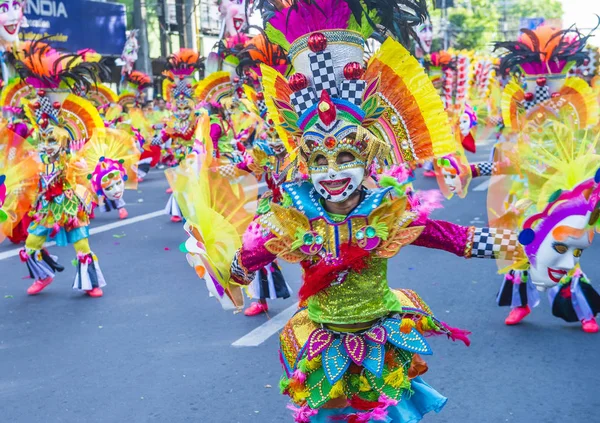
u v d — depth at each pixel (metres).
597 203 2.99
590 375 4.66
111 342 5.54
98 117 6.97
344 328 2.96
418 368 3.13
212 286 3.05
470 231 2.97
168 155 12.06
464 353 5.09
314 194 2.97
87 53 7.59
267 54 5.24
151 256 8.52
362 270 2.93
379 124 3.25
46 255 7.05
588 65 9.44
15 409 4.39
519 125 5.71
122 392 4.60
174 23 24.44
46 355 5.30
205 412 4.28
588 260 7.70
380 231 2.87
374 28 3.01
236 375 4.82
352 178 2.83
